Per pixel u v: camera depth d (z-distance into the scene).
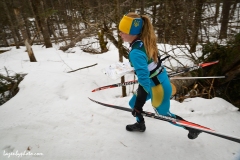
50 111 2.96
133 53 1.73
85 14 4.49
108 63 6.01
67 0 7.41
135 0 4.27
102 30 4.16
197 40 4.58
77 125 2.65
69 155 2.17
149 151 2.21
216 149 2.22
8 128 2.59
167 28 4.66
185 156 2.14
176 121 1.91
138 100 1.89
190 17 4.64
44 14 8.69
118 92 3.90
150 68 1.88
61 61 6.40
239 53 3.03
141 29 1.78
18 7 6.63
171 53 5.83
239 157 2.05
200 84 3.66
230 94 3.37
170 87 2.02
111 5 3.79
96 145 2.30
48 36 11.05
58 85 3.73
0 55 10.62
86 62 6.05
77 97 3.35
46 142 2.36
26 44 6.63
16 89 3.92
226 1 8.94
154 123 2.69
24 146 2.29
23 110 3.02
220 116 2.78
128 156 2.15
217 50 3.44
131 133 2.49
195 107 2.98
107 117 2.83
